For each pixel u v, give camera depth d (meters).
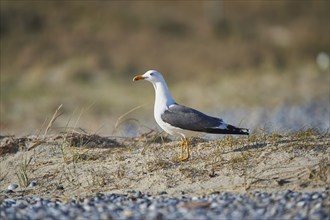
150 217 7.21
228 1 48.53
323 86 28.61
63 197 8.88
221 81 32.03
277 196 7.90
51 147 11.06
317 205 7.41
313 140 9.93
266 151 9.58
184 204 7.72
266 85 29.61
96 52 37.81
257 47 40.34
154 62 36.97
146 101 27.25
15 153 11.08
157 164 9.66
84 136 11.37
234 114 21.80
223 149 9.93
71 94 30.09
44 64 36.66
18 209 7.89
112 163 10.07
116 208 7.77
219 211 7.36
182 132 9.60
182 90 30.20
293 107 22.77
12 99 28.75
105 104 26.72
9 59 37.81
